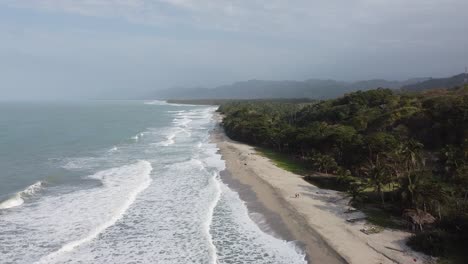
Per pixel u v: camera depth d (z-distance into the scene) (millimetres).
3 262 27672
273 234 34531
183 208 40906
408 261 29172
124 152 75000
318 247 31625
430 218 35656
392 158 46375
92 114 196250
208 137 102875
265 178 53812
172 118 178875
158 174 56250
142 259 29234
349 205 42219
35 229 33938
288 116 135250
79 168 58938
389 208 40281
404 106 80938
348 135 64312
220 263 29062
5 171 55281
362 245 31969
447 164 50125
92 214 38125
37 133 100688
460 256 29578
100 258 29125
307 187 50062
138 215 38562
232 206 42094
